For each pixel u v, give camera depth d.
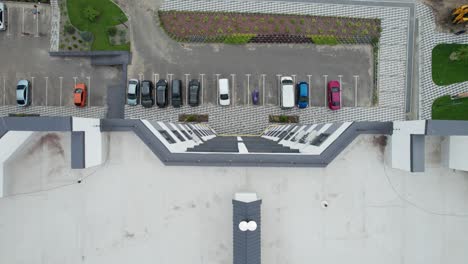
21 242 16.33
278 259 16.41
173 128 22.25
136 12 31.62
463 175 16.25
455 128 13.26
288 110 31.88
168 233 16.41
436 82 31.86
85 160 14.05
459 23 31.47
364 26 31.77
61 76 32.06
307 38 31.67
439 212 16.38
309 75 31.97
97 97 32.03
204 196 16.23
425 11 31.77
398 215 16.38
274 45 31.92
